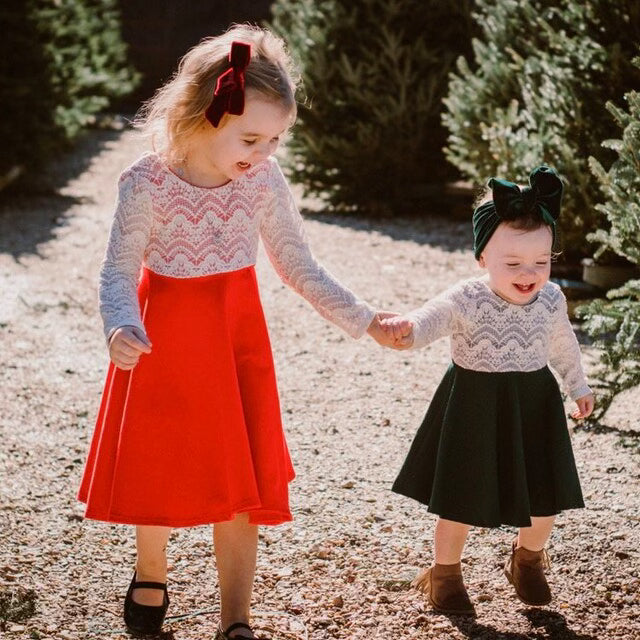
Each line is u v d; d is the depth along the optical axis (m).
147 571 3.04
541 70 6.68
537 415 3.03
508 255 2.93
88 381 5.51
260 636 3.00
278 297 7.22
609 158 6.07
